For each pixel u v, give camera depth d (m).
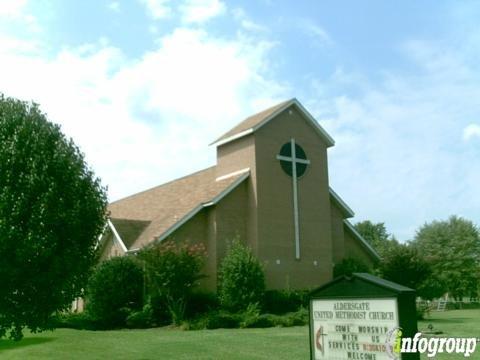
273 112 34.16
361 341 9.13
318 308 9.91
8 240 12.77
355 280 9.35
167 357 16.27
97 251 15.27
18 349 18.80
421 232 72.56
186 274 27.59
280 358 15.56
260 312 28.75
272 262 32.50
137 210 41.16
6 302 13.35
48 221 13.41
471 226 70.19
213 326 26.08
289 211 33.91
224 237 32.22
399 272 33.50
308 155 35.62
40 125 14.70
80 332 24.53
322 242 34.97
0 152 13.64
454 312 44.22
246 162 33.84
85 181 14.95
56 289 13.73
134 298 29.80
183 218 31.73
